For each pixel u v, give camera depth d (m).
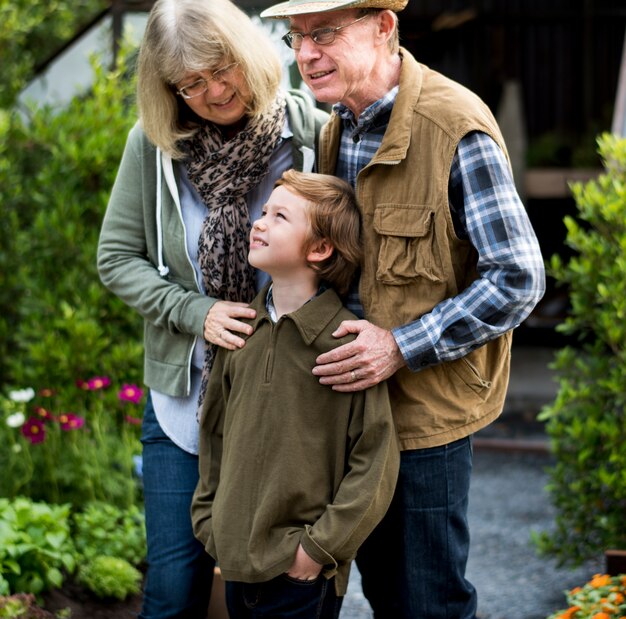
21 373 4.36
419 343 2.33
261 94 2.49
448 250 2.36
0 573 3.10
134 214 2.73
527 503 5.04
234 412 2.43
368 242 2.45
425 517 2.47
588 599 2.97
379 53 2.43
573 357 4.00
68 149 4.47
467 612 2.58
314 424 2.37
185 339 2.64
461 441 2.49
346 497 2.31
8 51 6.12
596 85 10.24
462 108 2.35
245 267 2.63
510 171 2.36
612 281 3.78
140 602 3.38
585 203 3.88
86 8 7.33
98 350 4.25
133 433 4.17
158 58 2.45
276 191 2.45
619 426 3.79
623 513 3.79
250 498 2.36
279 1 5.36
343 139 2.58
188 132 2.58
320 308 2.40
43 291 4.45
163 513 2.65
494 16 10.05
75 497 3.96
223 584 3.19
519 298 2.29
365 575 2.69
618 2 10.16
